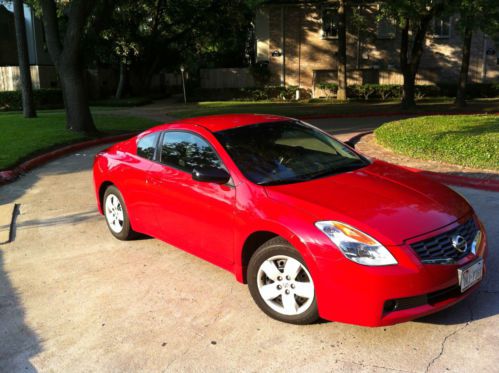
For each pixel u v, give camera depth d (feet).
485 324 12.21
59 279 15.94
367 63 104.99
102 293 14.82
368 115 71.20
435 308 11.18
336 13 102.83
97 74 111.45
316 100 99.09
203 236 14.66
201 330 12.51
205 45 120.37
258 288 12.80
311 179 13.75
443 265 11.15
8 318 13.55
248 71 106.11
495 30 63.36
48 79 99.55
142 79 115.03
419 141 35.42
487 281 14.51
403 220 11.55
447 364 10.69
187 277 15.67
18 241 19.80
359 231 11.16
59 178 31.53
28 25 105.91
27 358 11.66
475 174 27.27
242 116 17.19
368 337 11.81
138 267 16.61
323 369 10.69
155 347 11.87
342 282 11.00
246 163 14.14
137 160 17.66
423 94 103.55
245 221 12.89
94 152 42.32
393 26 102.32
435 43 103.65
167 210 15.97
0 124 55.52
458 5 61.21
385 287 10.70
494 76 104.58
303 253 11.50
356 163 15.39
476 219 13.14
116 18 95.66
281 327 12.42
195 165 15.15
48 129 50.60
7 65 104.99
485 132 37.73
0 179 30.07
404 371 10.51
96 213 23.29
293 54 105.29
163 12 108.78
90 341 12.25
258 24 104.94
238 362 11.12
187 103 98.99
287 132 16.16
